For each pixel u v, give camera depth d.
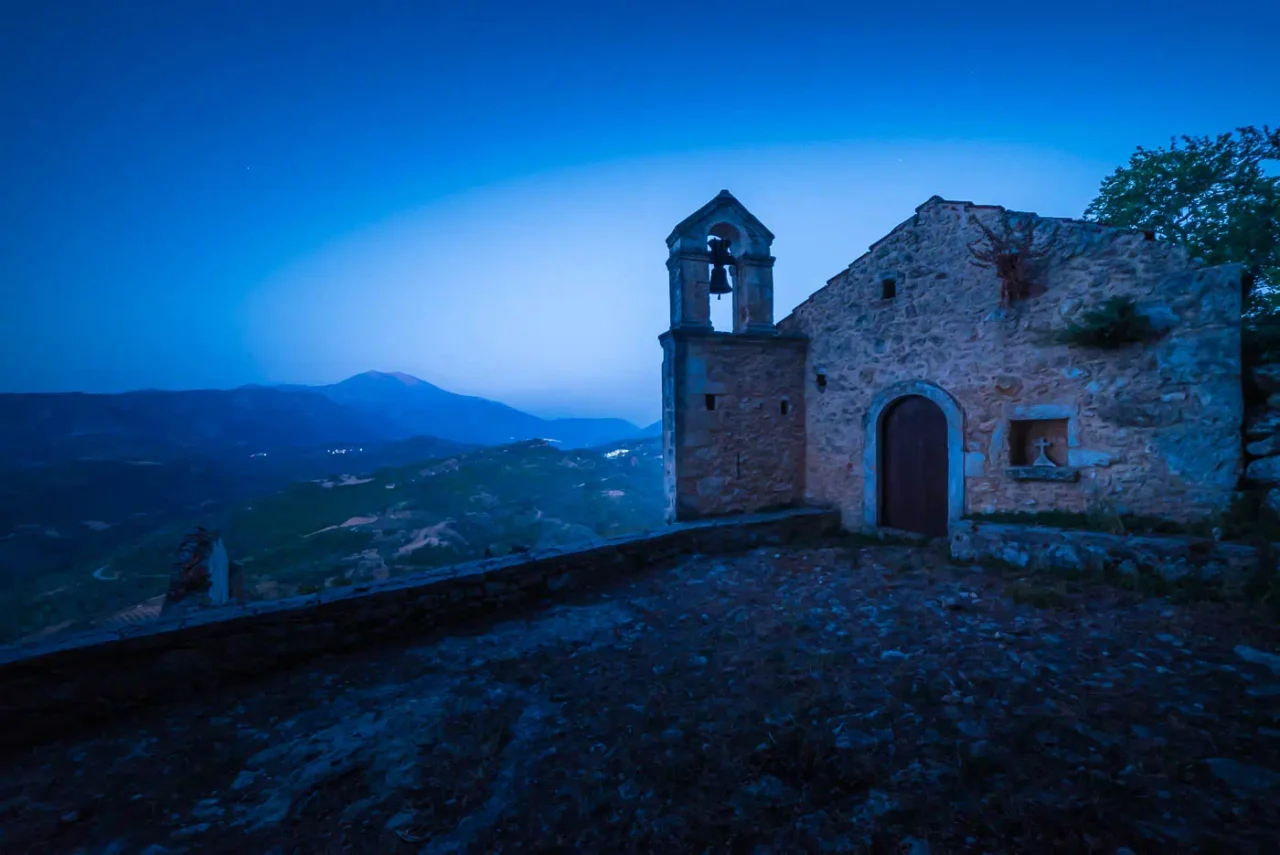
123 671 3.54
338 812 2.46
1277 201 8.16
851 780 2.42
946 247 7.46
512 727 3.14
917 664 3.56
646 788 2.50
